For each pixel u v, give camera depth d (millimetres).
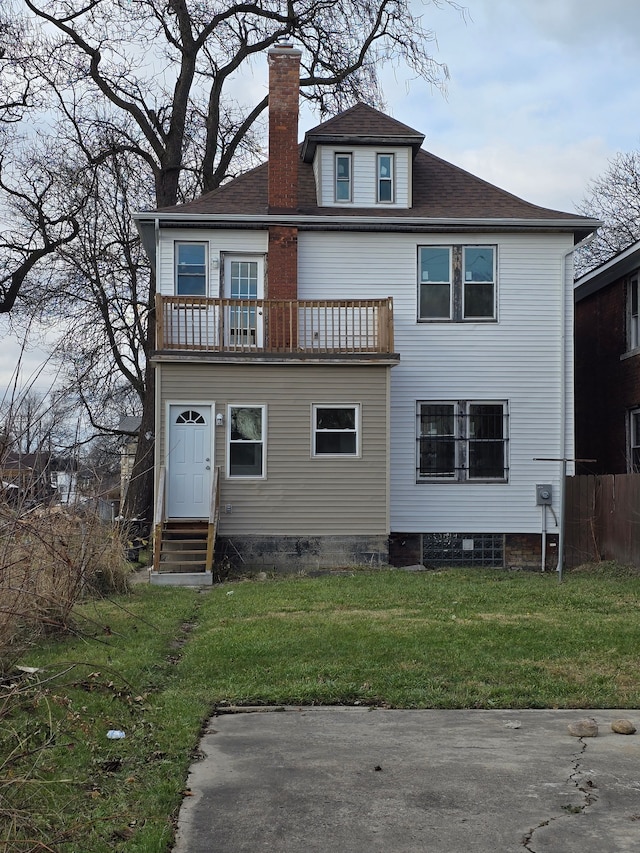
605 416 24516
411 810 5508
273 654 9750
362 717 7672
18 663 8711
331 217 20812
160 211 21047
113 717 7305
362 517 19500
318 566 19406
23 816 4879
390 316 19594
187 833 5188
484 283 21453
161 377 19328
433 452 21297
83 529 11000
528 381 21375
